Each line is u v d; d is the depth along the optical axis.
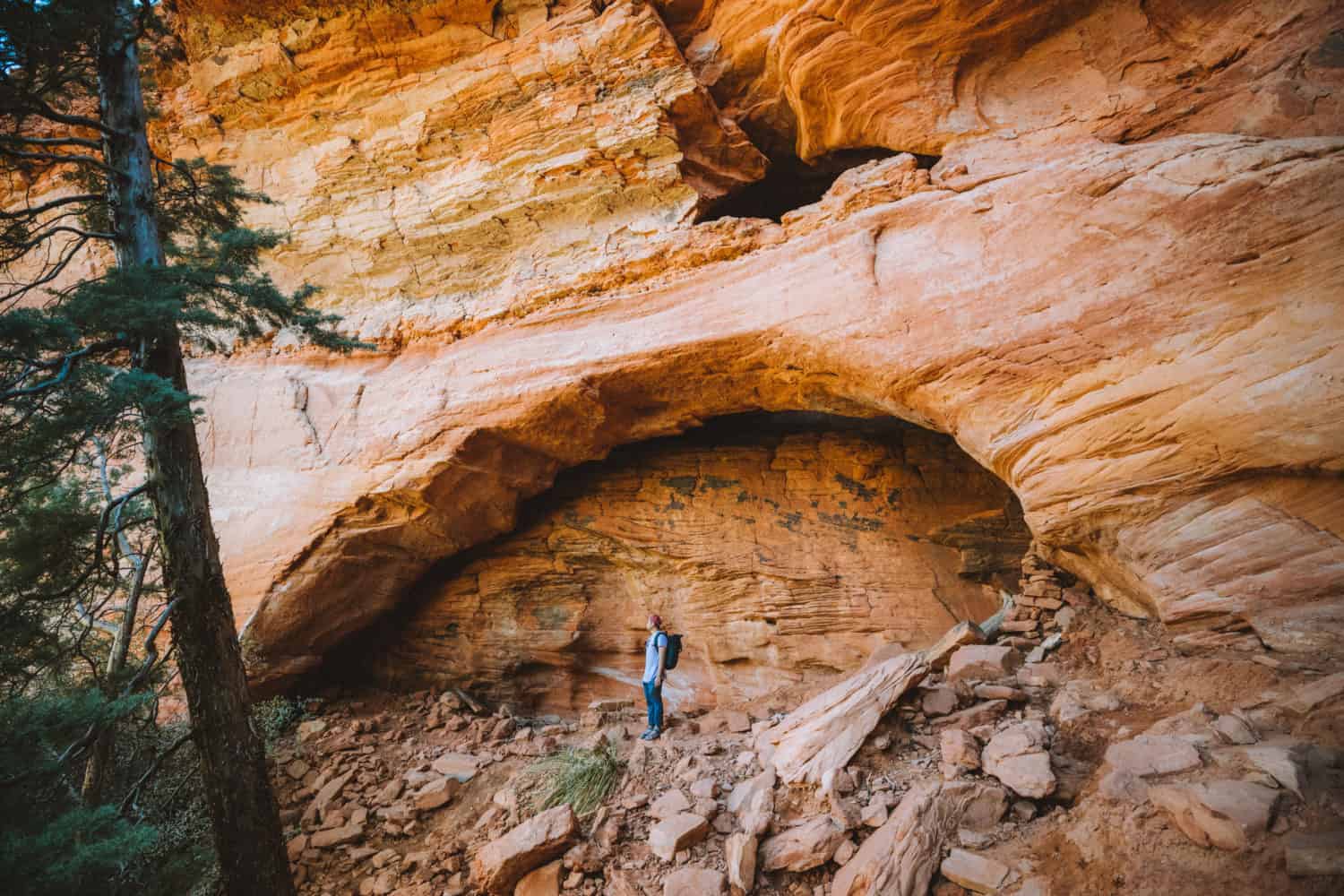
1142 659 6.09
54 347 4.52
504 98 9.79
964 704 6.34
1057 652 6.83
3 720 4.29
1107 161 6.74
